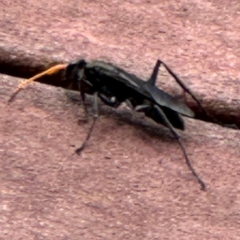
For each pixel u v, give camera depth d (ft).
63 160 0.56
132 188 0.55
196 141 0.57
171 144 0.57
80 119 0.57
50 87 0.58
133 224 0.54
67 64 0.58
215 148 0.57
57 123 0.57
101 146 0.56
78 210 0.54
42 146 0.56
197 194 0.55
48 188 0.55
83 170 0.55
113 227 0.54
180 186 0.55
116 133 0.57
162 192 0.55
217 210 0.55
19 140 0.56
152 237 0.54
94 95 0.57
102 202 0.55
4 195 0.54
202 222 0.54
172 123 0.57
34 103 0.57
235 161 0.56
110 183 0.55
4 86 0.58
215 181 0.56
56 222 0.54
